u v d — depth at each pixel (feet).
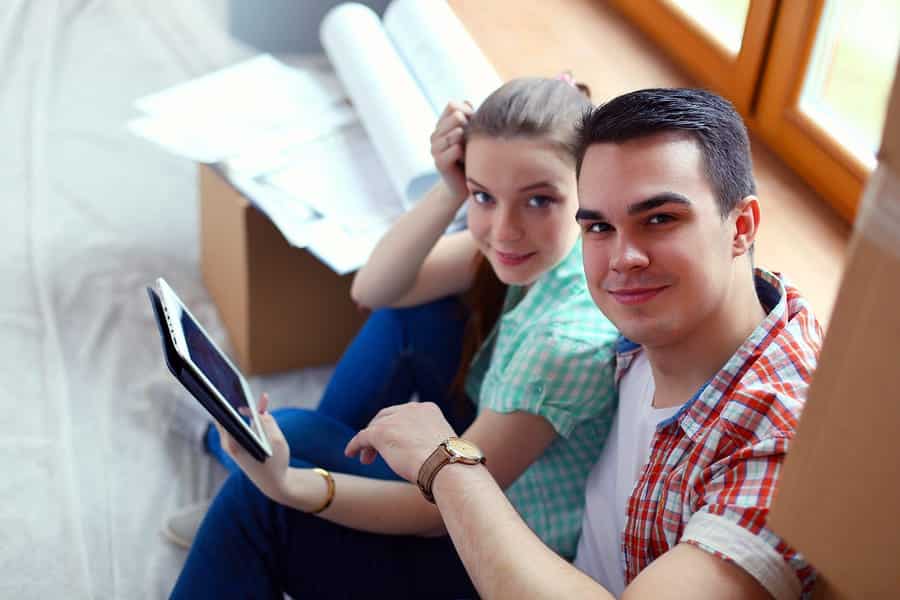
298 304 6.63
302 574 4.42
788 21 5.28
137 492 6.01
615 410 4.12
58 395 6.58
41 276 7.50
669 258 3.18
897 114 2.33
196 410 6.39
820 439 2.67
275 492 4.16
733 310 3.33
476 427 4.14
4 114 9.18
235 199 6.29
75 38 10.18
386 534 4.44
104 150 8.89
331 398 5.31
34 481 6.02
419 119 5.97
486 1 6.86
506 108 4.08
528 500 4.38
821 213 5.17
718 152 3.19
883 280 2.43
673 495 3.35
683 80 6.17
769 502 2.98
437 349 5.24
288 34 9.74
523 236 4.21
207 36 10.18
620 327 3.34
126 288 7.48
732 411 3.20
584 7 6.88
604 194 3.22
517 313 4.39
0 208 8.13
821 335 3.47
